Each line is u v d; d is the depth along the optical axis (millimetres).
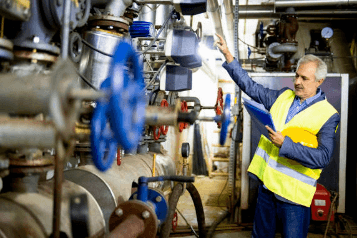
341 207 3012
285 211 1563
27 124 527
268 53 4191
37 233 833
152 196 1277
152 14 2586
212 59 6340
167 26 2541
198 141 6777
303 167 1541
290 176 1547
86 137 877
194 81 6430
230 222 3139
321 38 4832
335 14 4207
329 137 1473
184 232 2695
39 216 879
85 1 1197
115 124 610
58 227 624
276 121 1642
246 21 5539
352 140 3826
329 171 3066
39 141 530
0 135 524
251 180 3125
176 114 801
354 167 3756
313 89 1550
